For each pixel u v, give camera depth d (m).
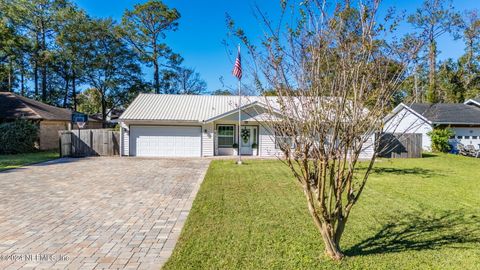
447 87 34.12
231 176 10.48
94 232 4.93
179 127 18.64
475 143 21.66
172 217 5.77
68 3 30.80
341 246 4.24
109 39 32.53
